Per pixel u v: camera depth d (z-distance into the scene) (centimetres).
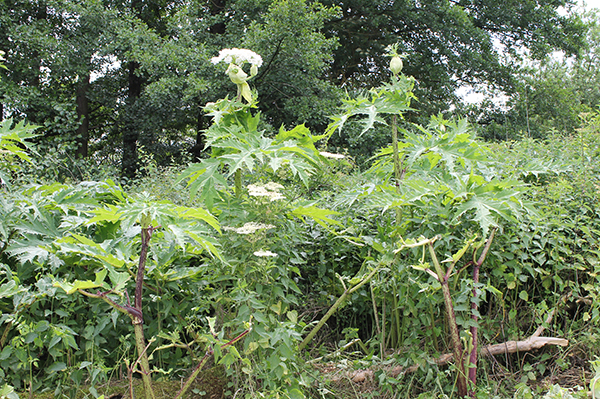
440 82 1516
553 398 207
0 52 241
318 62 1151
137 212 174
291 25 1094
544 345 269
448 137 269
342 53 1555
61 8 1173
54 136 1241
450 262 239
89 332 227
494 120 1590
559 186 298
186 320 256
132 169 1388
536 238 278
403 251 265
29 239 226
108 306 240
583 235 288
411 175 290
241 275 232
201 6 1315
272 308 233
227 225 240
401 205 262
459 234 259
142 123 1281
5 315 201
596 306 257
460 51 1494
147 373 192
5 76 1209
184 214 191
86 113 1414
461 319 236
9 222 230
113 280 182
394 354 262
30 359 212
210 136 237
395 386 257
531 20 1556
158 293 246
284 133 264
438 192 248
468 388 235
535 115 1591
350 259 319
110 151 1491
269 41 1090
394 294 267
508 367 269
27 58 1197
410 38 1581
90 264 240
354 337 283
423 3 1451
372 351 260
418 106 1469
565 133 457
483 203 233
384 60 1550
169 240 236
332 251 312
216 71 1087
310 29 1141
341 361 260
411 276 254
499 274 257
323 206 335
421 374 254
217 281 236
